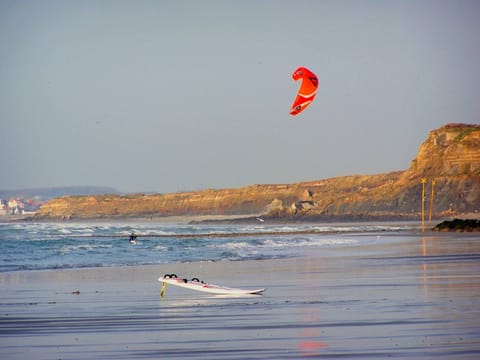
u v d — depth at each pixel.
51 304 55.56
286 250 138.25
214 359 34.53
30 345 38.56
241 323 44.78
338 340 38.25
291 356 34.78
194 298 58.88
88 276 80.69
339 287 64.69
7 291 64.94
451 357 33.91
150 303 55.97
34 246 146.50
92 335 41.34
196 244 168.12
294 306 52.19
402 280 70.00
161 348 37.28
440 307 49.53
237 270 88.19
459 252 119.31
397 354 34.66
